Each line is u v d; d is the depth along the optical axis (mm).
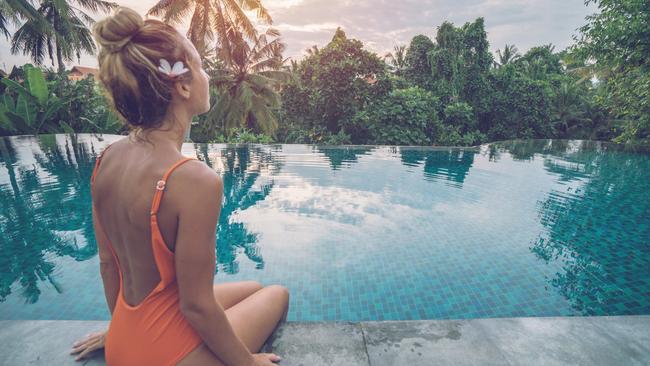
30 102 13875
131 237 760
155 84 699
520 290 3914
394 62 28219
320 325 1581
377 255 4871
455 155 13164
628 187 8383
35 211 6188
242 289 1324
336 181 9016
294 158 12203
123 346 858
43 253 4738
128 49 692
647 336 1553
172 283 810
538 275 4227
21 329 1567
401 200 7418
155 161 728
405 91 19422
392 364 1377
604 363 1405
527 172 10148
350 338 1511
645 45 10773
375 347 1463
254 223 6141
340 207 6941
